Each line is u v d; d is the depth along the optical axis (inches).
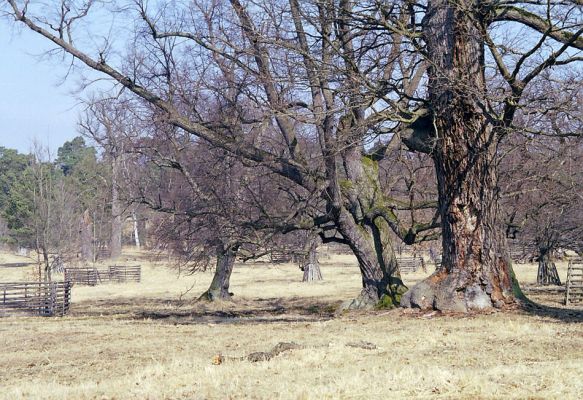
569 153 829.2
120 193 1359.5
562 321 661.9
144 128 953.5
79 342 690.2
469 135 724.0
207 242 882.1
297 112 788.0
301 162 846.5
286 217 829.8
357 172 873.5
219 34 805.2
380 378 404.8
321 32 723.4
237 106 820.0
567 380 381.1
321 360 486.9
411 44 732.0
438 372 409.7
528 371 409.7
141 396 393.1
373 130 727.7
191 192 976.9
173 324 862.5
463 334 601.9
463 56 706.8
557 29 613.6
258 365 476.1
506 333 597.9
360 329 673.6
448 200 741.9
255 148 833.5
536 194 914.7
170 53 848.9
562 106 638.5
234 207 851.4
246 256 866.1
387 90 709.3
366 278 878.4
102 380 465.7
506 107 653.9
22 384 461.7
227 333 705.6
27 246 2955.2
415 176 961.5
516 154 869.8
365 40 768.9
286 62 725.3
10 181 3855.8
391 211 860.6
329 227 877.8
